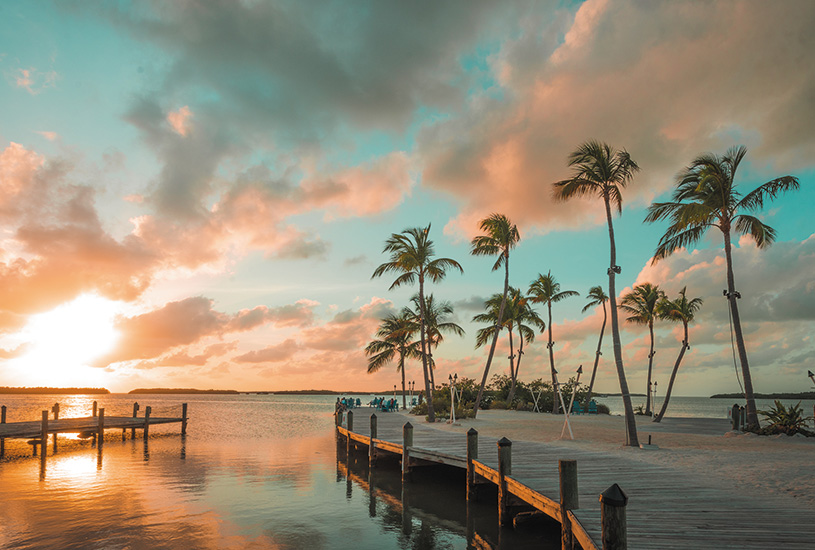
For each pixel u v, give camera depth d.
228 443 27.58
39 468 18.69
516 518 10.53
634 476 10.32
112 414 54.34
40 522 10.67
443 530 10.45
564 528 7.50
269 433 34.00
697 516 7.25
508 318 44.75
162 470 17.97
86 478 16.30
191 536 9.70
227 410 75.75
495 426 25.41
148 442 28.11
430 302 41.38
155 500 12.88
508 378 51.56
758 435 20.41
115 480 15.90
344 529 10.42
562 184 19.05
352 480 16.31
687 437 20.28
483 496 13.49
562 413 42.62
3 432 23.34
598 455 13.48
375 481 16.25
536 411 44.16
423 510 12.27
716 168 21.64
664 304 35.34
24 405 86.50
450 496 13.99
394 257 29.86
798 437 19.30
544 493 8.82
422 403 39.19
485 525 10.86
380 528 10.55
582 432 22.00
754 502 8.09
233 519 11.05
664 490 8.97
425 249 29.42
